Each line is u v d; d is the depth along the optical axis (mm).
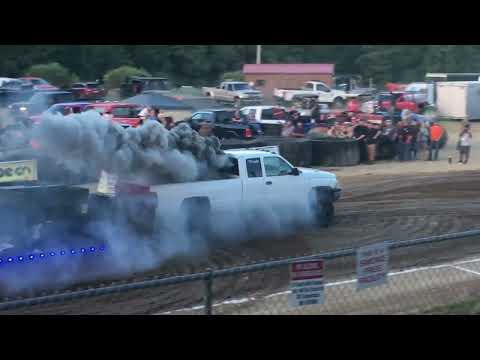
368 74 91000
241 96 54000
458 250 13039
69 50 75438
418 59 89625
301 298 6340
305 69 65250
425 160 29016
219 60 86438
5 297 9812
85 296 5457
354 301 9211
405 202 19062
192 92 53906
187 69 83562
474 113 47125
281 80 65312
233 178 14133
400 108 46438
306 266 6363
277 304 9312
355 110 42969
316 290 6402
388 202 19047
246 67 66125
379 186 21891
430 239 7398
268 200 14609
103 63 77562
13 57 72938
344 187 21688
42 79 59500
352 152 26859
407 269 11461
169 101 38875
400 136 28422
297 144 25609
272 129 31203
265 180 14586
